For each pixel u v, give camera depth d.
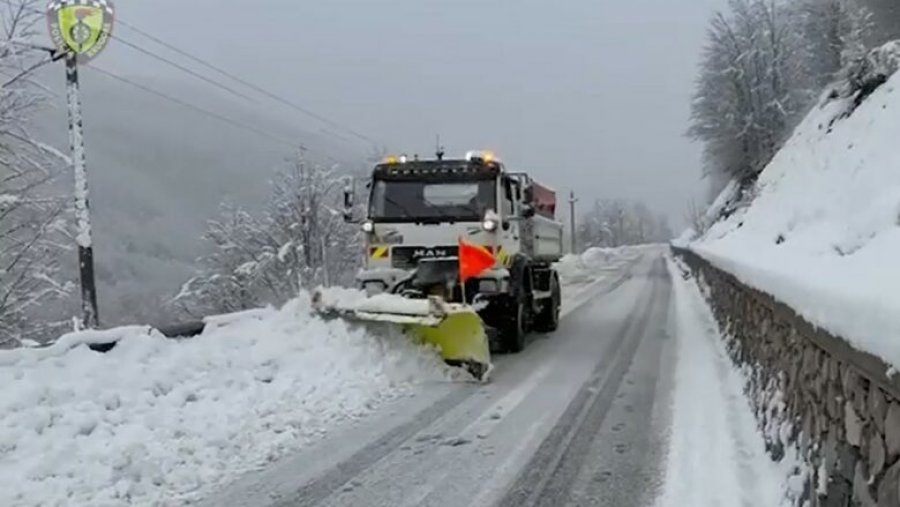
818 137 22.70
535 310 13.20
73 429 5.80
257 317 10.23
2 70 15.87
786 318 4.79
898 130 12.57
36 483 4.91
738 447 5.75
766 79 46.94
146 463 5.31
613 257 54.88
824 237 9.67
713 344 11.59
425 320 8.93
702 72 50.34
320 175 37.47
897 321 2.46
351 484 5.26
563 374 9.48
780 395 5.33
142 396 6.79
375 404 7.73
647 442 6.17
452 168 10.61
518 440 6.36
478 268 10.34
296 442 6.26
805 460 4.27
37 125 16.38
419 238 10.52
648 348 11.55
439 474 5.47
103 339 7.54
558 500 4.89
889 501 2.76
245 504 4.87
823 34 44.00
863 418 3.13
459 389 8.52
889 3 32.47
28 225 16.98
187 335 8.94
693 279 27.34
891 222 7.82
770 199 22.27
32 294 17.33
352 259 37.69
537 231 13.21
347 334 9.25
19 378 6.38
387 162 10.95
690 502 4.68
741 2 48.12
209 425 6.39
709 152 50.34
